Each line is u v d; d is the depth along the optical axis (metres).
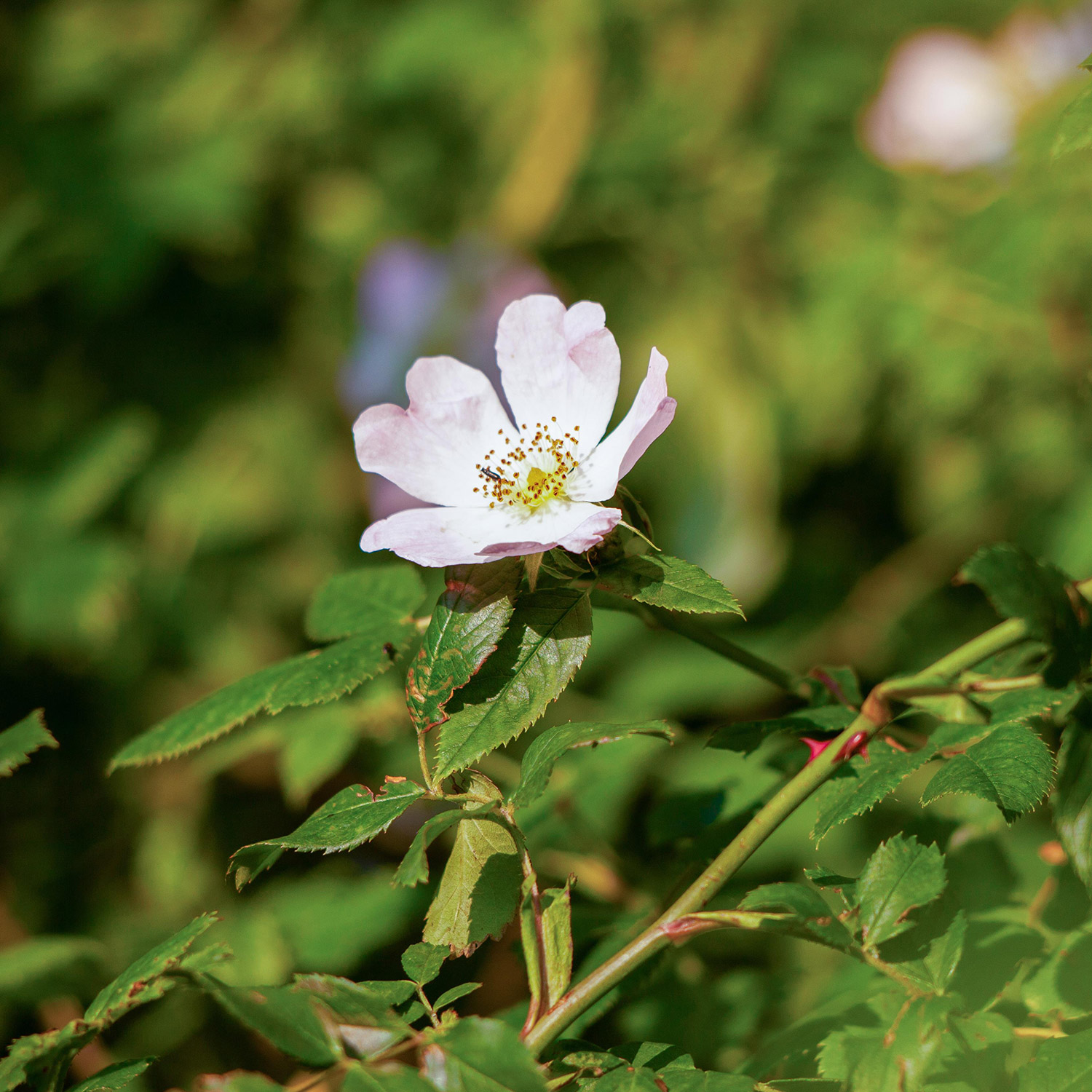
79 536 1.19
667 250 1.27
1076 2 1.10
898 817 0.83
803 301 1.21
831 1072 0.72
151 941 1.01
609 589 0.72
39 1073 0.71
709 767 0.80
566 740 0.71
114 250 1.21
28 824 1.16
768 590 1.20
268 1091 0.69
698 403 1.20
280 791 1.15
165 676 1.23
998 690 0.72
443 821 0.71
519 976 0.86
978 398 1.06
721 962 0.81
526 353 0.74
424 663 0.72
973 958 0.74
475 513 0.73
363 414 0.74
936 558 1.15
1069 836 0.72
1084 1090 0.71
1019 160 1.02
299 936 0.85
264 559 1.27
